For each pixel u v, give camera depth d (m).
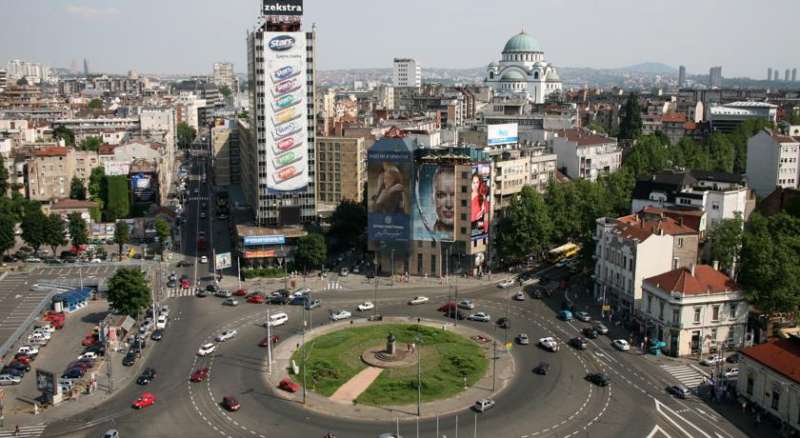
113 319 196.12
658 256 198.25
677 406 148.00
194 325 199.62
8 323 198.50
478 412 145.62
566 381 160.38
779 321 185.25
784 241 190.62
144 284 198.38
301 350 179.25
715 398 151.50
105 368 169.88
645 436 135.25
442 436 135.00
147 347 182.88
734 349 178.75
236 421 142.00
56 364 173.12
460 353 176.12
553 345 178.75
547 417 142.88
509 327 196.25
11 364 170.00
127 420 142.88
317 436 135.50
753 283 179.88
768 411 142.25
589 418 142.38
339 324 199.88
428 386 157.38
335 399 151.62
